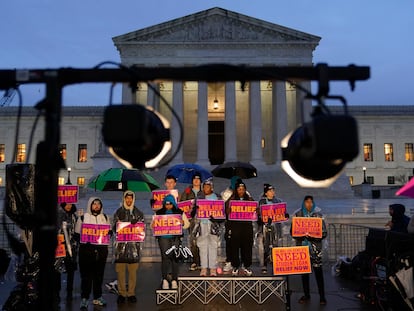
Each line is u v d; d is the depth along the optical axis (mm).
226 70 4125
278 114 52000
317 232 10125
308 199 10531
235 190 11070
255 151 51281
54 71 4141
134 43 53969
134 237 10086
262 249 11852
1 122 69688
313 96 4133
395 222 10234
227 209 10969
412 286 8141
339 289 11812
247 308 9578
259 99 52188
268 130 60969
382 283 9375
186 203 12109
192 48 54281
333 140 3713
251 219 10609
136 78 4148
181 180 16891
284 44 54094
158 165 4613
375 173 73562
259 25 54000
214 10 54375
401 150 74062
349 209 30812
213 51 54219
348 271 13242
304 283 10422
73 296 11055
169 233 10039
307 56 54250
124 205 10234
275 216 11375
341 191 44656
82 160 71250
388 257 8781
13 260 12711
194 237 11391
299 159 4406
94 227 9836
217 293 10297
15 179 8062
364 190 48062
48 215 4113
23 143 69000
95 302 9875
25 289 8133
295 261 9195
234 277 9875
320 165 4312
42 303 4516
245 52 54219
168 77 4156
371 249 10102
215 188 40406
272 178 45344
